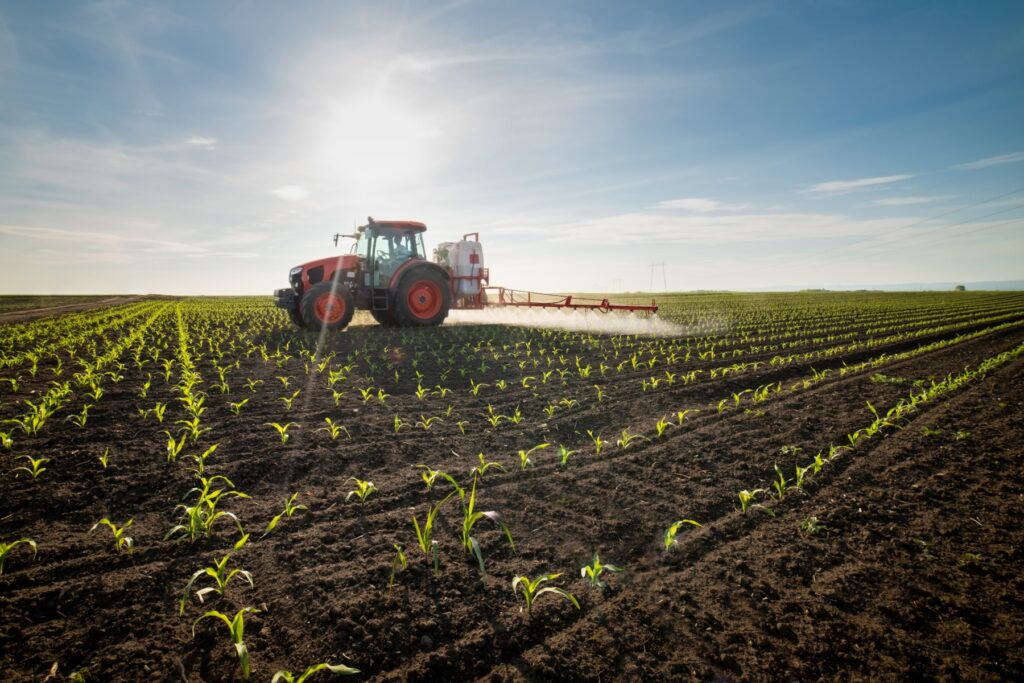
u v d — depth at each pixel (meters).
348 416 6.35
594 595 2.94
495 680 2.34
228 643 2.53
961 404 6.87
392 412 6.59
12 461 4.63
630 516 3.89
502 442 5.57
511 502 4.11
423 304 13.96
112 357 9.98
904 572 3.15
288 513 3.82
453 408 6.85
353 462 4.90
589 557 3.34
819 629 2.66
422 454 5.18
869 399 7.28
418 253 14.09
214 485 4.29
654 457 5.08
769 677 2.34
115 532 3.25
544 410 6.80
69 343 12.55
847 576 3.11
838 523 3.75
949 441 5.42
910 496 4.15
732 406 7.03
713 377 8.89
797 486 4.33
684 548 3.43
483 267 15.43
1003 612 2.77
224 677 2.32
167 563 3.18
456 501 4.12
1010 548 3.38
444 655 2.47
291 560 3.25
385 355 10.57
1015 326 17.42
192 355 10.75
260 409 6.57
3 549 2.97
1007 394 7.38
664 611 2.80
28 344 12.58
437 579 3.07
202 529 3.54
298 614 2.75
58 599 2.81
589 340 13.29
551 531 3.67
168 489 4.19
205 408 6.53
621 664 2.43
